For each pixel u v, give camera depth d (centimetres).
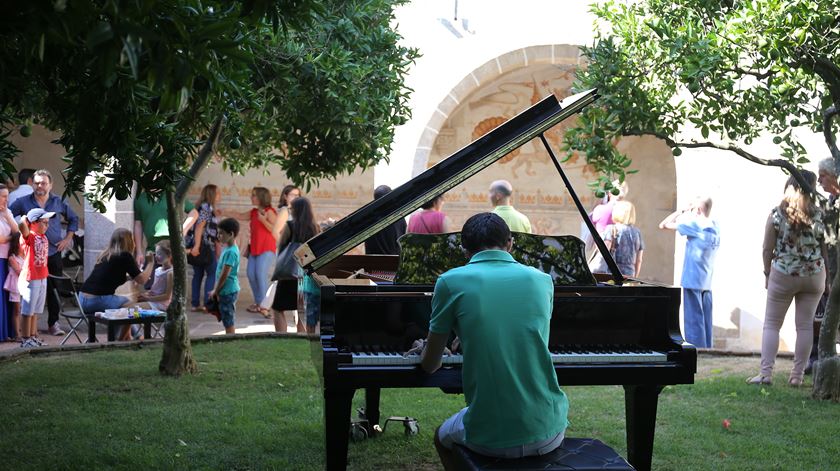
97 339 1046
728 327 1101
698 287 1029
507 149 475
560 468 361
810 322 709
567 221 1430
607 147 682
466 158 498
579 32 1194
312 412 625
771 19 582
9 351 812
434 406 650
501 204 768
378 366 415
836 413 628
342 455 417
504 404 369
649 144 1404
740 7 649
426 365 400
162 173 412
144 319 892
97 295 930
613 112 677
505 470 360
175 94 253
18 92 380
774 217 706
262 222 1213
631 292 456
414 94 1228
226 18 278
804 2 577
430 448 546
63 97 388
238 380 725
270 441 552
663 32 634
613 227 1065
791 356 860
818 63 608
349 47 679
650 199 1412
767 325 719
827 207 685
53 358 814
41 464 498
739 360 852
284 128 722
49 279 1049
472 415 375
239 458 519
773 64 665
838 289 658
